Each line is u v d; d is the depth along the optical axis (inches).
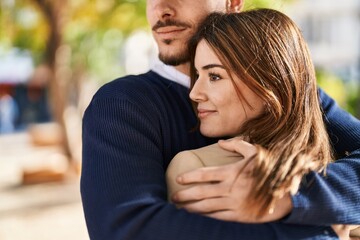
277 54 66.2
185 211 55.3
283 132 63.3
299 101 66.4
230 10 83.2
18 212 300.4
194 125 72.0
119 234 54.4
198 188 57.3
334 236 58.0
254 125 64.9
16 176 449.1
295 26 70.3
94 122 65.4
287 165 56.7
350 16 1206.9
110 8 387.9
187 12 74.9
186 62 74.8
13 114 1122.7
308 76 69.1
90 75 614.9
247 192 55.6
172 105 71.5
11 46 487.8
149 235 53.9
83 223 269.9
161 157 66.4
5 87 1058.7
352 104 339.3
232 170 57.4
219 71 65.9
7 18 414.6
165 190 60.1
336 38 1224.8
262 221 55.7
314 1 1226.6
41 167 398.3
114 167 59.8
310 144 64.4
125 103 65.7
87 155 63.7
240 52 65.0
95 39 481.1
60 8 392.8
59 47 405.7
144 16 370.3
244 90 65.7
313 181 57.4
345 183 59.6
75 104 625.6
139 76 74.2
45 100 1146.0
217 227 54.2
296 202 55.2
